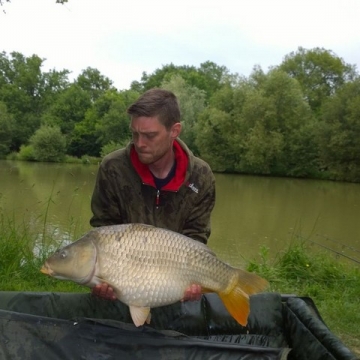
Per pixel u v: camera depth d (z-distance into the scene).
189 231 2.62
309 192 21.14
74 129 39.56
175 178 2.49
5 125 40.19
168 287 2.04
